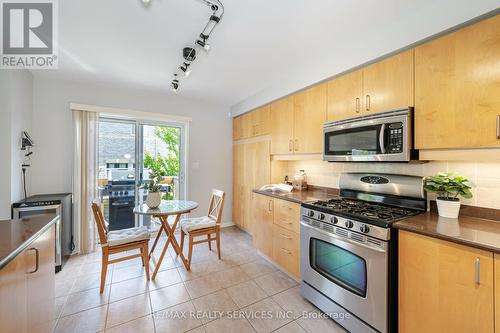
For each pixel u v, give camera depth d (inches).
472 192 60.1
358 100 74.7
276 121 115.9
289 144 106.3
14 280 39.1
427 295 48.4
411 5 57.4
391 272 54.3
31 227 51.2
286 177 127.3
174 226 100.4
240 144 154.3
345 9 59.3
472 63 50.1
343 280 64.9
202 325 64.6
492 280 39.9
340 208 70.7
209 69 98.8
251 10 60.0
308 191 109.5
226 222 163.9
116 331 61.9
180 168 150.0
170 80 112.5
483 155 50.3
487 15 48.5
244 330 62.9
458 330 44.0
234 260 106.9
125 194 133.5
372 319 56.6
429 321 48.1
